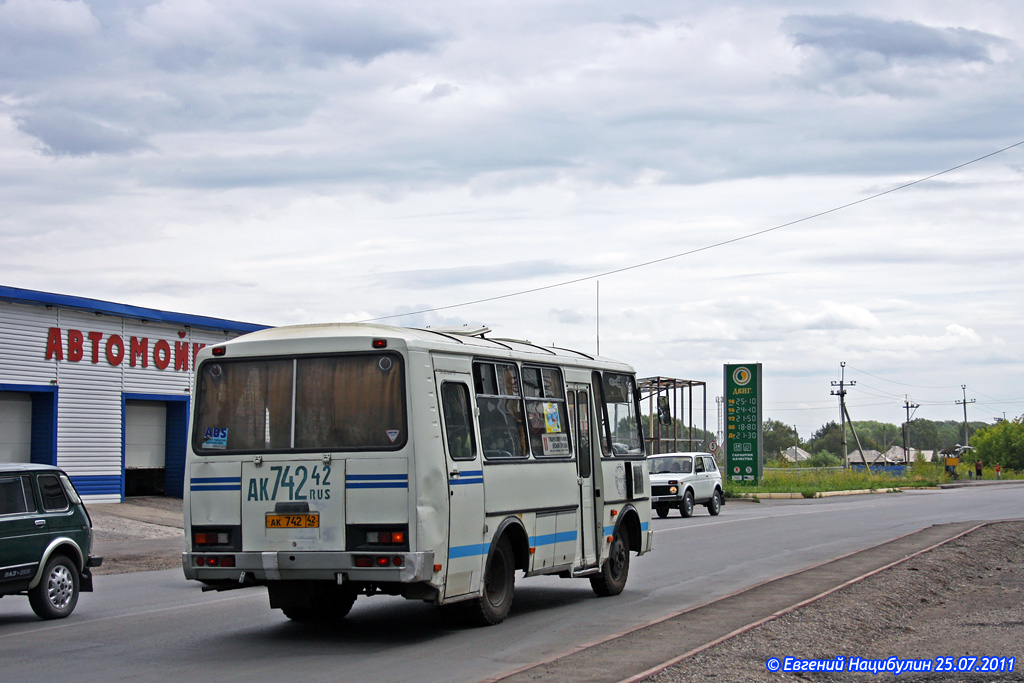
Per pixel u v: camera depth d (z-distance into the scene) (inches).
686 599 549.0
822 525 1100.5
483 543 439.8
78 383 1179.9
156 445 1317.7
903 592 569.0
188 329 1331.2
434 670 358.0
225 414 428.1
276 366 424.5
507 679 327.0
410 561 393.4
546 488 498.6
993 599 588.4
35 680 347.6
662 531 1042.1
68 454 1163.9
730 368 2037.4
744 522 1168.2
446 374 427.5
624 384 606.9
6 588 478.6
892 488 2380.7
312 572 403.9
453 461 421.4
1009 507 1466.5
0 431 1114.1
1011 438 4562.0
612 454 576.4
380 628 459.8
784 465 3919.8
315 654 394.6
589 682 321.4
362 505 403.2
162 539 1005.8
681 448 1925.4
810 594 532.7
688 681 326.6
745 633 411.5
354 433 408.8
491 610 455.2
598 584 564.7
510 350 481.4
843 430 3659.0
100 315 1210.6
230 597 596.4
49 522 506.6
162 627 471.2
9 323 1104.2
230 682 340.8
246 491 417.7
